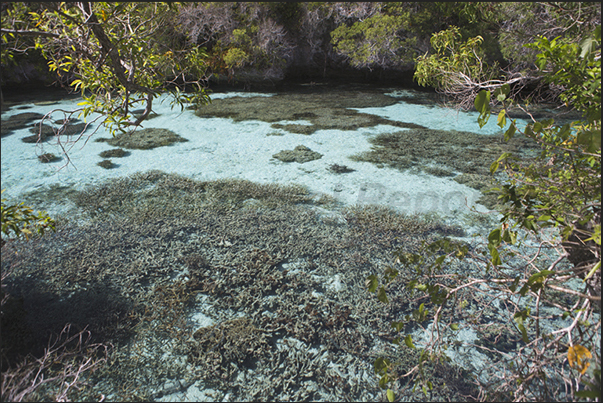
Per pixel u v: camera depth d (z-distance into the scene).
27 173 8.84
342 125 13.80
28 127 12.55
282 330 4.46
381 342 4.31
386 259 5.81
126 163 9.77
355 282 5.29
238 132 12.93
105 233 6.28
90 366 3.43
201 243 6.16
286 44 22.81
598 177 2.53
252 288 5.10
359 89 22.56
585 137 2.09
